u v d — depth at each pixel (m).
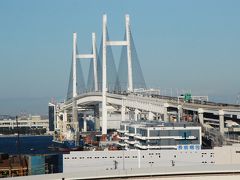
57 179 70.25
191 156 128.25
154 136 142.12
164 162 128.75
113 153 128.88
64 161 128.75
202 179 77.88
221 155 126.50
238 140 141.25
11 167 129.25
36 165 131.50
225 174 78.69
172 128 142.75
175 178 77.56
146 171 76.31
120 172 75.19
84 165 128.38
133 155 129.00
